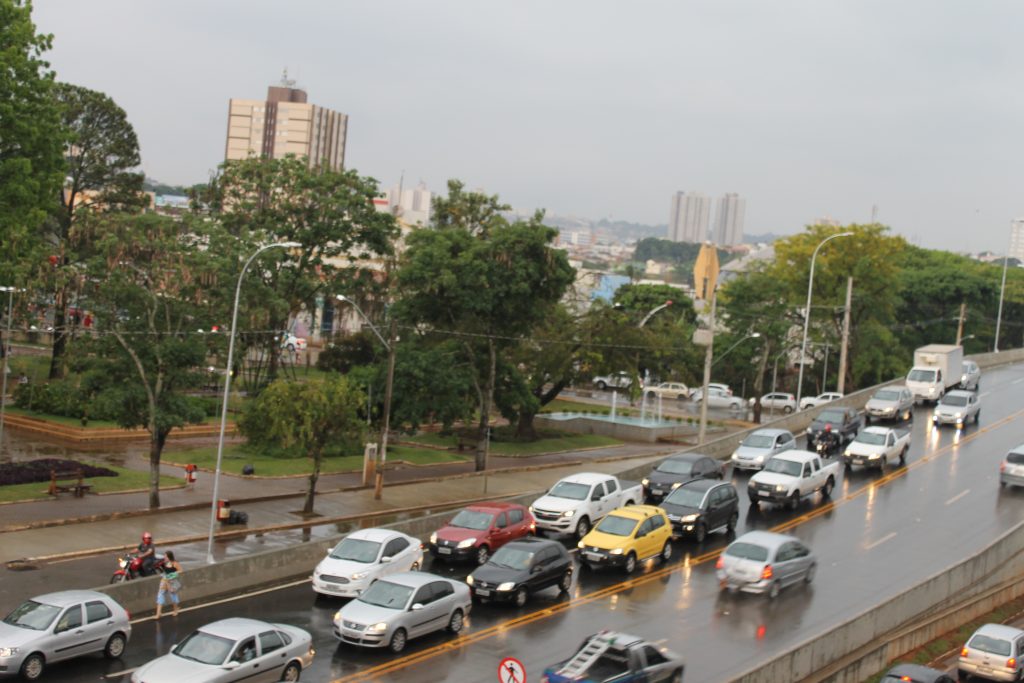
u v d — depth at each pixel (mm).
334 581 29688
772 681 24703
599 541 34281
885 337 95750
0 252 48312
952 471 50875
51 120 52125
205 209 74875
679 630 28688
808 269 95250
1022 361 98375
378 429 57781
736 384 108562
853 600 32188
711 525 38750
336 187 71250
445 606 27281
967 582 35750
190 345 41250
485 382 60125
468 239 57281
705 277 59219
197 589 29828
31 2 51719
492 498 48781
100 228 41844
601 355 70000
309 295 70688
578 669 21859
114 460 51688
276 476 50031
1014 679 29375
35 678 22609
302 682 23375
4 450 51938
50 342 91938
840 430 56031
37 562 32312
